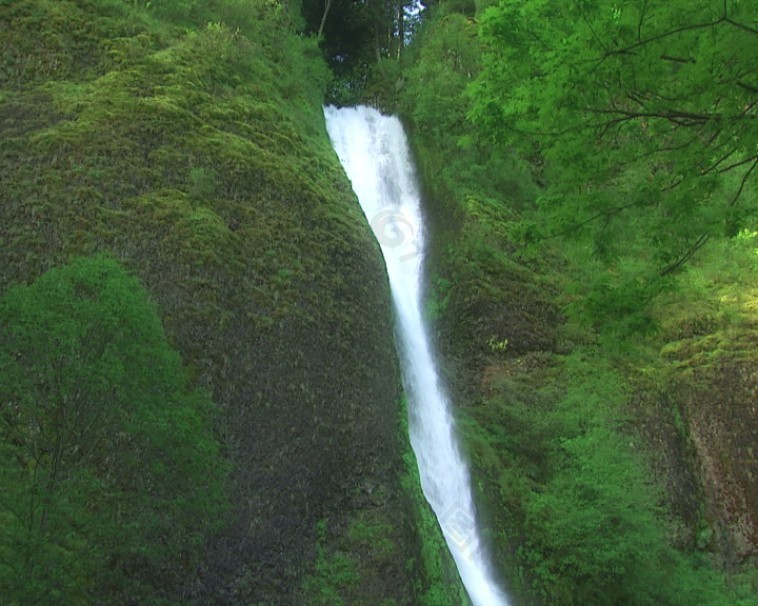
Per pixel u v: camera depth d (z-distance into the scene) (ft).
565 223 30.76
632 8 25.40
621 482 55.31
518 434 62.59
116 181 46.75
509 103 31.01
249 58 65.62
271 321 46.21
